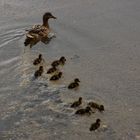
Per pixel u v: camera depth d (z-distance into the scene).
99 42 20.92
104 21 23.17
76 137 14.17
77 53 19.84
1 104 15.93
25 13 23.98
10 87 16.98
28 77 17.66
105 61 19.22
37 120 15.03
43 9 24.61
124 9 24.72
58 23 22.88
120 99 16.31
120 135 14.24
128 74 18.14
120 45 20.69
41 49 20.08
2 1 25.61
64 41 20.91
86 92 16.73
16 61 18.89
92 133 14.34
